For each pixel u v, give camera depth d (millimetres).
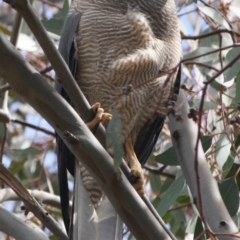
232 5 8398
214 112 8195
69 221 7391
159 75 6180
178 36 8078
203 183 7027
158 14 7922
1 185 8789
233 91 8398
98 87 7793
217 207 6828
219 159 7695
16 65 5621
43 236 6172
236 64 6949
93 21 7746
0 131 10242
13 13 11156
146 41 7699
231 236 6160
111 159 5750
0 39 5551
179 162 7633
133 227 5828
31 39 9195
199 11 8977
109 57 7695
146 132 8414
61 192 7469
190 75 8812
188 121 7594
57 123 5746
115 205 5820
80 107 6270
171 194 7668
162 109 7953
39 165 10406
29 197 6473
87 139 5711
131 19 7695
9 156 9781
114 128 5535
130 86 6258
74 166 7730
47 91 5719
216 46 9172
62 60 5777
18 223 6195
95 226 6844
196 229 7449
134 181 7410
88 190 7449
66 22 7957
